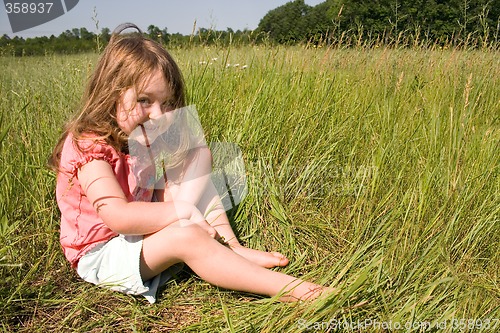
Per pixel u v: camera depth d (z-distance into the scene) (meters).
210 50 3.28
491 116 2.85
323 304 1.32
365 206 1.96
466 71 3.62
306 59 3.26
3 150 2.03
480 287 1.53
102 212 1.49
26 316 1.45
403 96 2.99
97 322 1.43
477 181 1.96
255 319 1.40
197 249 1.48
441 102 2.85
